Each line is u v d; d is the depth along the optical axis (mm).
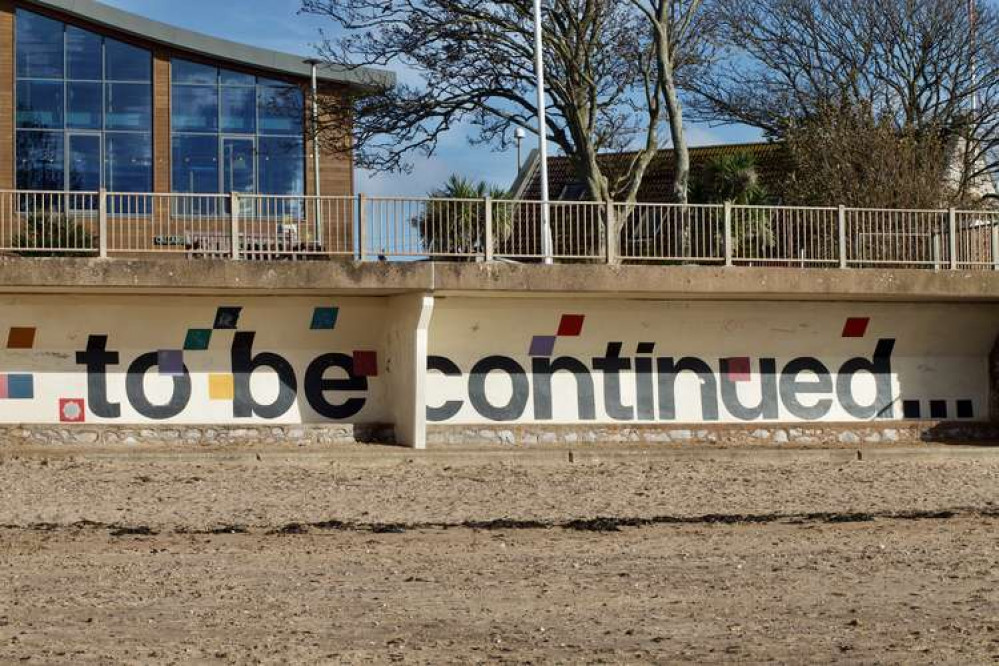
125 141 42844
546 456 22094
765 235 24047
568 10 34250
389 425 23312
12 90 42000
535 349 23828
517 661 10227
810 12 44312
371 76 38906
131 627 11281
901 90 43156
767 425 24500
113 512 17266
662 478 20750
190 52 42906
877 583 13336
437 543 15492
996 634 11180
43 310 22094
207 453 21188
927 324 25359
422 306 21984
